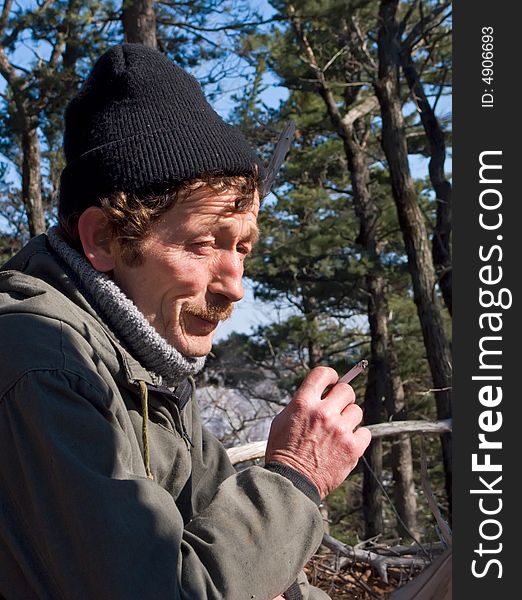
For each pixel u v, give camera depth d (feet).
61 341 3.76
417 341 59.47
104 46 41.47
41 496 3.43
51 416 3.49
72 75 41.24
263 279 53.67
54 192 49.88
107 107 4.24
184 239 4.11
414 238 35.55
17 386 3.56
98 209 4.14
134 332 4.11
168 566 3.29
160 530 3.36
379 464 44.45
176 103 4.23
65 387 3.57
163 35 44.11
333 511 50.62
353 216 51.16
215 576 3.40
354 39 44.93
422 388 59.72
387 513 53.31
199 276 4.14
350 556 9.68
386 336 53.88
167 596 3.23
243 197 4.18
